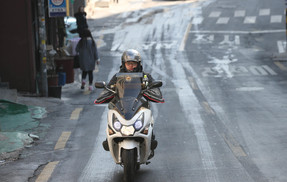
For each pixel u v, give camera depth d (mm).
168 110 23281
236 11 65875
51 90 26969
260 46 46375
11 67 27406
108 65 38969
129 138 11859
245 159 15086
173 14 65562
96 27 58844
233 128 19438
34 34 28516
